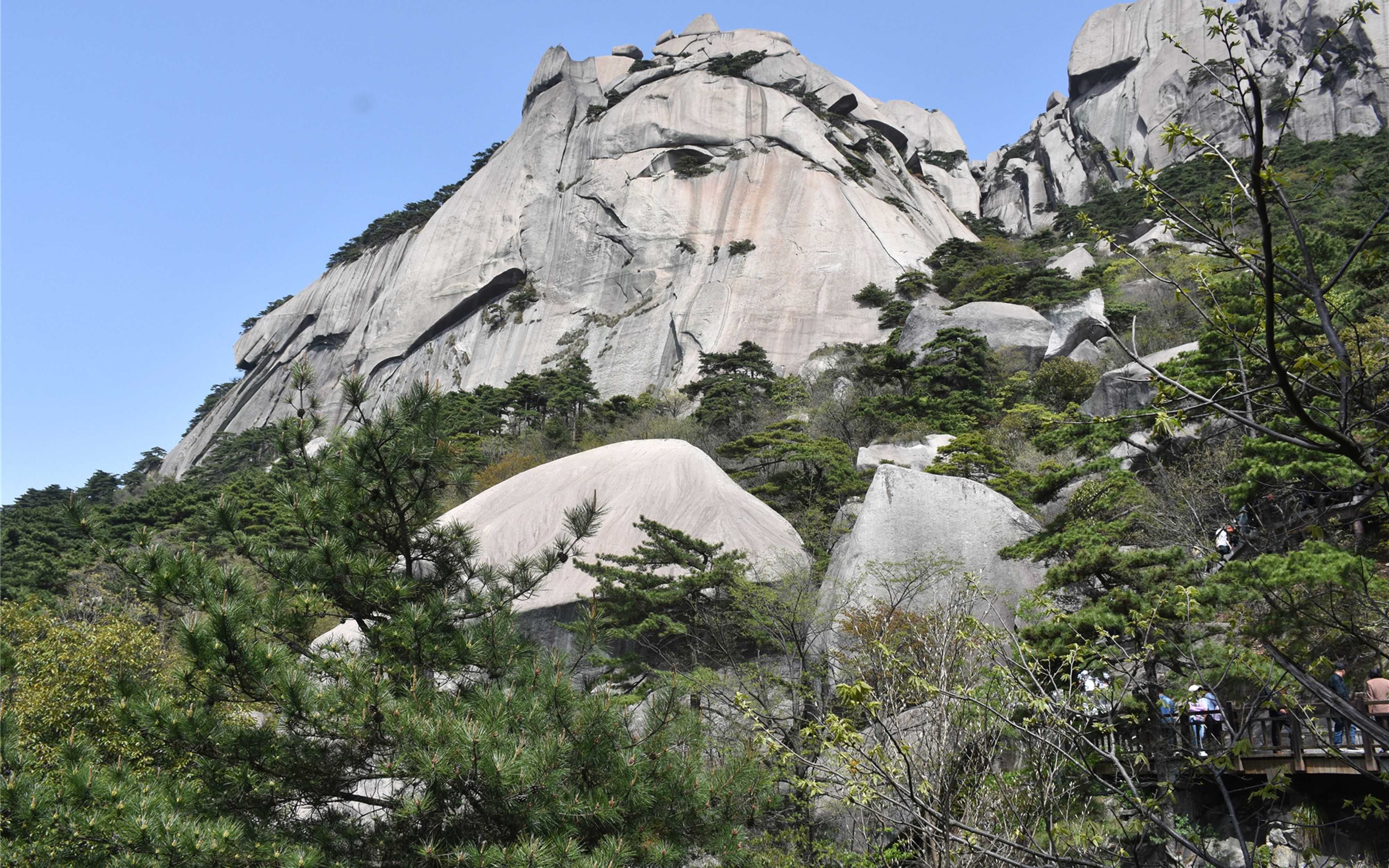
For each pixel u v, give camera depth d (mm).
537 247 99000
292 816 10211
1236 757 8523
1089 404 31016
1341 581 7707
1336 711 5391
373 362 102312
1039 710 7422
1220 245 5184
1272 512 11148
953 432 36250
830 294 82000
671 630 17266
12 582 39750
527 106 113688
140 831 8594
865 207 89062
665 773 10125
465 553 12820
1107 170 107312
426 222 118250
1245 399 5926
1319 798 10797
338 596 11844
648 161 97250
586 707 10086
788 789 11867
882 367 41812
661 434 49281
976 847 6430
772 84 104875
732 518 22219
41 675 15461
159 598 10859
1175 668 9156
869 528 19438
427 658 11000
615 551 21750
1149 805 6543
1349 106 90125
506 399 69062
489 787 9102
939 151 126625
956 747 8016
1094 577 14070
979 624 8570
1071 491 24359
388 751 9781
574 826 9492
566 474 24859
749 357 64875
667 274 89875
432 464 12539
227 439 105188
